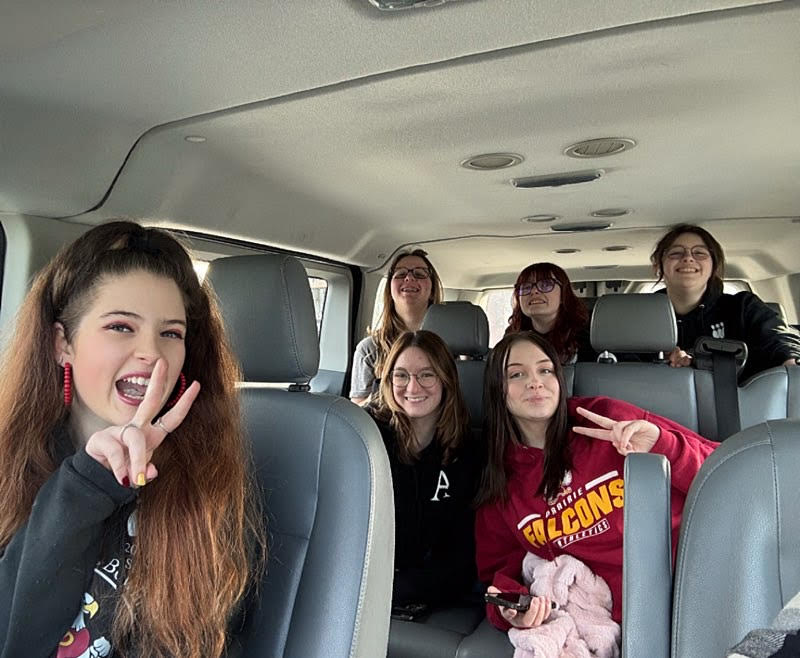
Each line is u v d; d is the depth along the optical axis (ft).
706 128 7.09
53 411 3.57
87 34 4.79
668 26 4.94
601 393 8.73
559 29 4.96
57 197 6.61
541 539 6.82
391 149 7.66
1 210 6.60
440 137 7.29
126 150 6.74
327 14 4.67
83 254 3.54
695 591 3.65
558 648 5.75
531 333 7.00
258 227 9.57
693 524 3.76
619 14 4.77
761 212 10.87
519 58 5.41
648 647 3.89
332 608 4.00
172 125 6.61
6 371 3.64
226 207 8.71
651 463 4.26
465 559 7.63
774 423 3.82
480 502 7.23
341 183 9.02
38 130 5.91
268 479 4.53
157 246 3.73
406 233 12.25
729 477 3.71
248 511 4.13
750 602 3.51
